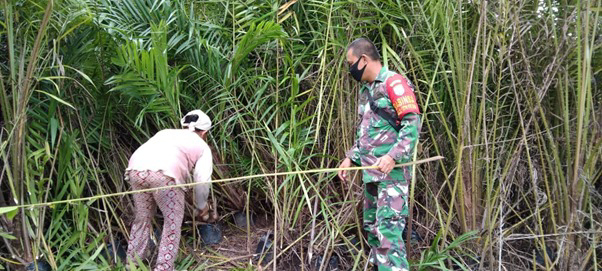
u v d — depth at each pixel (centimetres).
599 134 272
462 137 280
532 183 288
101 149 318
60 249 273
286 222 306
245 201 343
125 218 314
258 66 343
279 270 291
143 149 262
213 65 311
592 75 291
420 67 307
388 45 324
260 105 315
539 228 292
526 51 300
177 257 297
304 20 344
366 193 269
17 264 263
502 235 275
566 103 271
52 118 281
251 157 331
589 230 266
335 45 323
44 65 282
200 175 269
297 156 310
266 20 336
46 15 243
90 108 311
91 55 290
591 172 271
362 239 307
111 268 272
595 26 258
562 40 275
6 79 285
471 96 292
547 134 286
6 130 266
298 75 327
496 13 286
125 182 320
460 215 295
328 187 324
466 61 293
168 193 257
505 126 307
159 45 279
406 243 291
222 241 324
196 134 278
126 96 306
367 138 254
